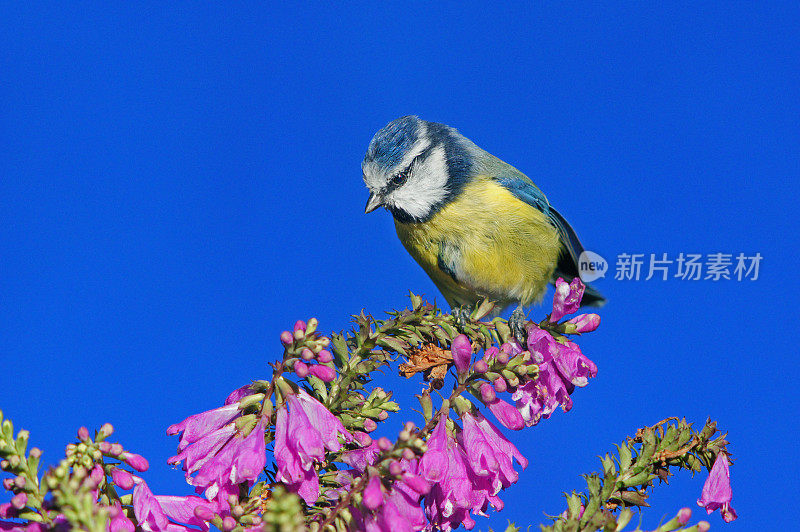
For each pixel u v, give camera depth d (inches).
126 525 127.7
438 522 149.9
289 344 145.9
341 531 134.0
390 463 128.1
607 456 161.0
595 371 169.0
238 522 135.0
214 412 147.9
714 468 160.7
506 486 153.7
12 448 125.8
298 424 139.9
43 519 122.4
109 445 127.3
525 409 166.2
